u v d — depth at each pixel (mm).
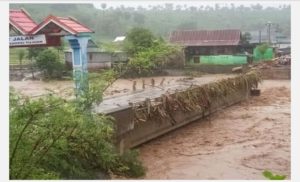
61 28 12125
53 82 31453
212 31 48406
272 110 19781
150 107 13148
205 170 10719
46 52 35250
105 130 8250
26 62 41531
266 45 46469
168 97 14258
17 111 6332
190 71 35281
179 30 50062
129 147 12070
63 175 7562
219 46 46906
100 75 9453
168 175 10242
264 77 35250
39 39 12438
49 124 6695
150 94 15484
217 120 17344
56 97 6898
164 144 13320
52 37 12672
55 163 7434
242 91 22516
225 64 41000
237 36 47469
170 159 11672
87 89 8281
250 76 23844
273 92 26547
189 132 15117
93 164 8367
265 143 13484
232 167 10977
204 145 13273
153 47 11406
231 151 12539
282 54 51062
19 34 12859
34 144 6812
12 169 6430
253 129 15625
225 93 19578
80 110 7547
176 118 15242
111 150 8734
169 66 35156
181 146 13117
